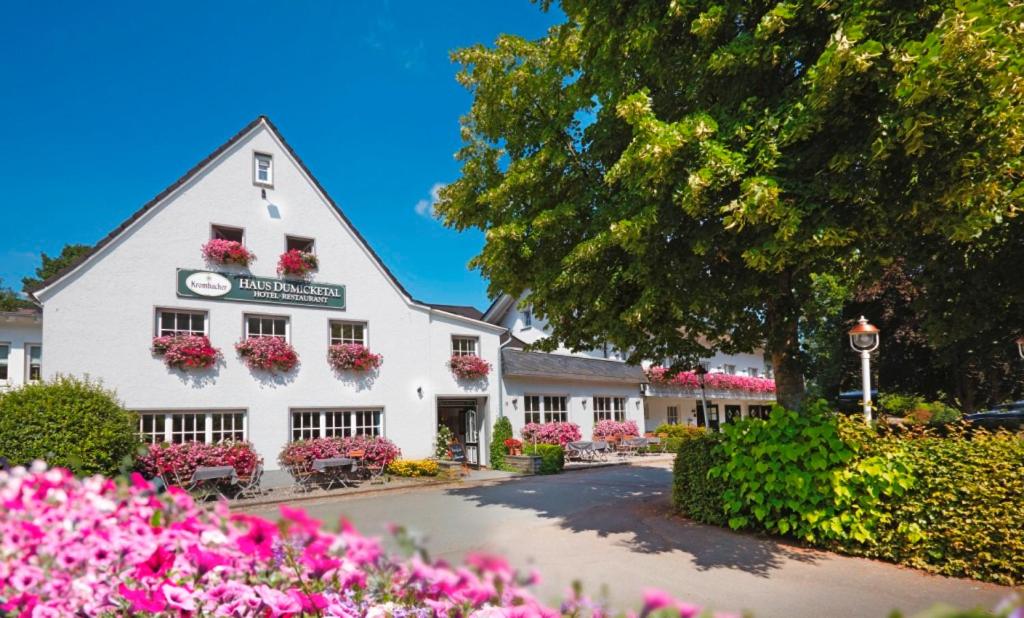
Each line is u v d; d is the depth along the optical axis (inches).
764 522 294.8
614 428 905.5
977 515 228.1
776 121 232.4
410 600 102.7
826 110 221.6
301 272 604.1
